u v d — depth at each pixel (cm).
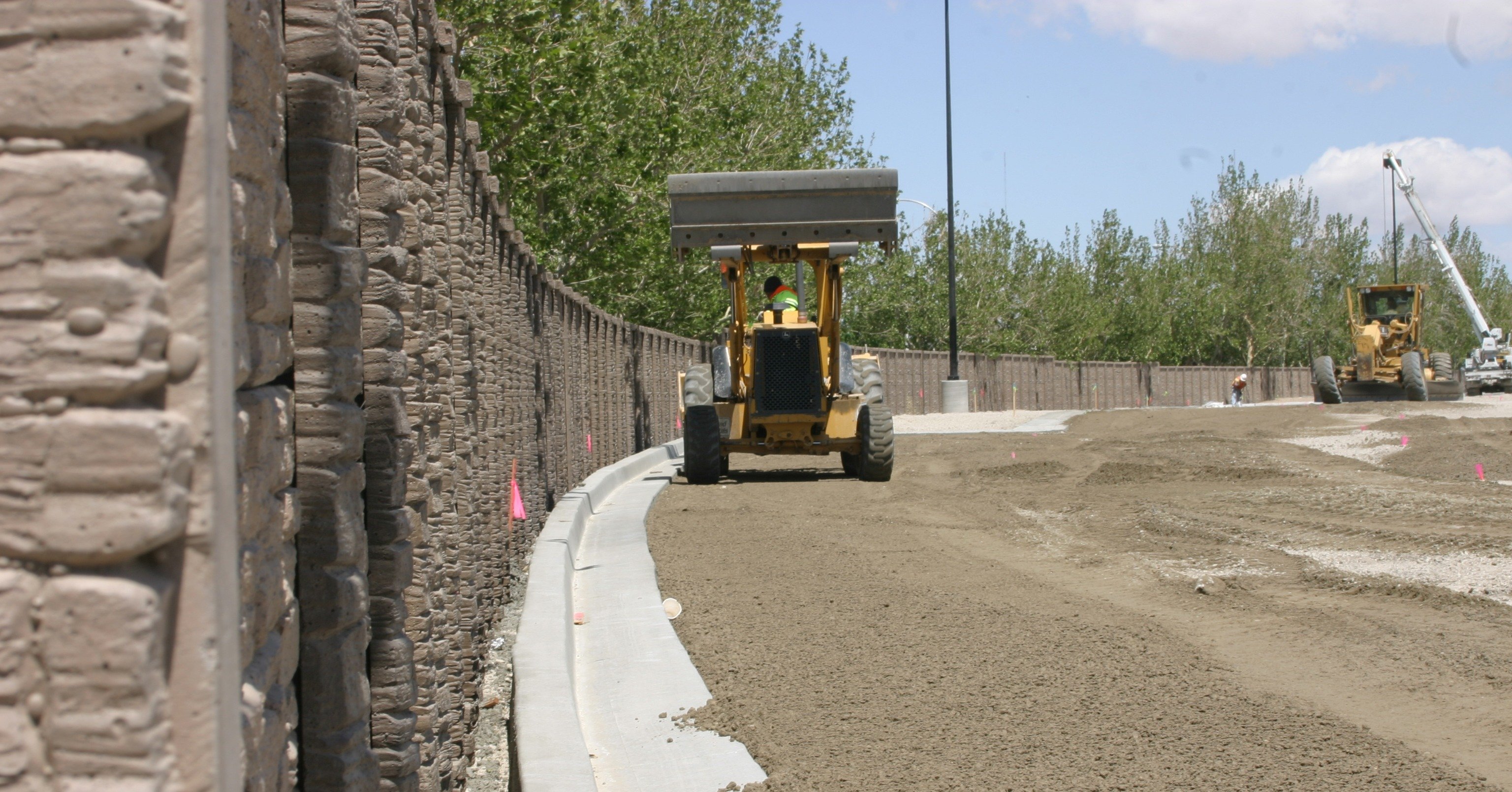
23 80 179
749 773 525
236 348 228
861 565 1059
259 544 248
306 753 324
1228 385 7319
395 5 486
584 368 1920
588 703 660
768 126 3631
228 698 190
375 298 446
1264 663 710
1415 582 962
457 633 698
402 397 455
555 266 2556
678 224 1845
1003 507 1521
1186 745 545
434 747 547
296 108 324
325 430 323
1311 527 1291
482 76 1933
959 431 3356
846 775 512
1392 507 1425
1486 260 10194
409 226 562
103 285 177
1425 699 632
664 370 3038
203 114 187
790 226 1852
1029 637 768
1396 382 4069
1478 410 3253
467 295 798
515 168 2159
